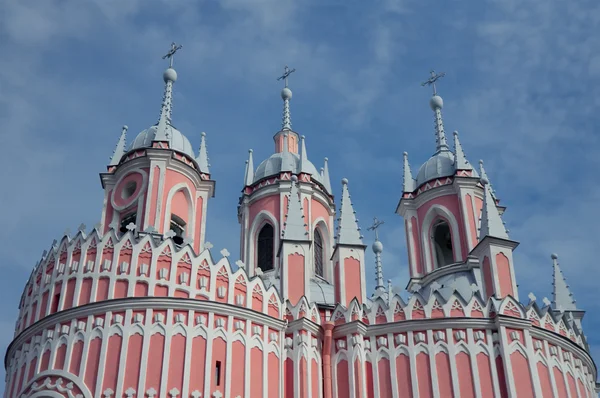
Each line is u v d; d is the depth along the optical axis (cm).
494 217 3928
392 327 3575
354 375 3444
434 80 5472
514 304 3594
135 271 3388
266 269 4822
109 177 4434
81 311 3303
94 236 3538
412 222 4806
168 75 5019
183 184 4344
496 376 3419
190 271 3431
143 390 3094
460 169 4706
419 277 4584
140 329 3234
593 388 3872
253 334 3409
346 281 3816
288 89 5753
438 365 3453
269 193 5025
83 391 3097
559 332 3688
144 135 4612
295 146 5516
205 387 3161
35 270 3741
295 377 3397
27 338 3459
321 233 5103
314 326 3578
